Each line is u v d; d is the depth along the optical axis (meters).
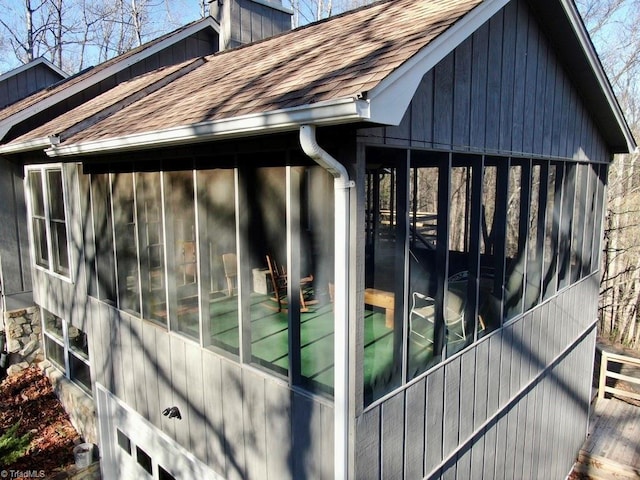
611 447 7.62
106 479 6.15
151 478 5.22
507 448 5.12
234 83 3.98
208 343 4.13
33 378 8.28
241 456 3.88
